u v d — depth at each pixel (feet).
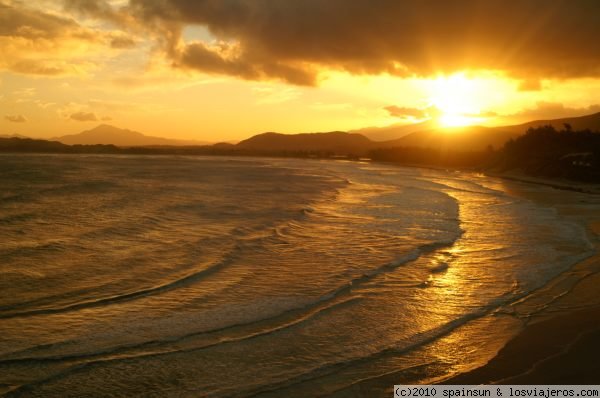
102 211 72.90
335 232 59.88
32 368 22.65
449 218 73.87
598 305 32.96
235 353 24.82
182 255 46.03
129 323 28.66
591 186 148.66
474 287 37.14
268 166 274.16
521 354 25.08
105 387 21.16
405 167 306.76
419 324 29.35
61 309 30.76
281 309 31.63
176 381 21.84
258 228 61.67
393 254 47.93
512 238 57.26
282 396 20.72
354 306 32.50
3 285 35.17
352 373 22.91
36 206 76.64
